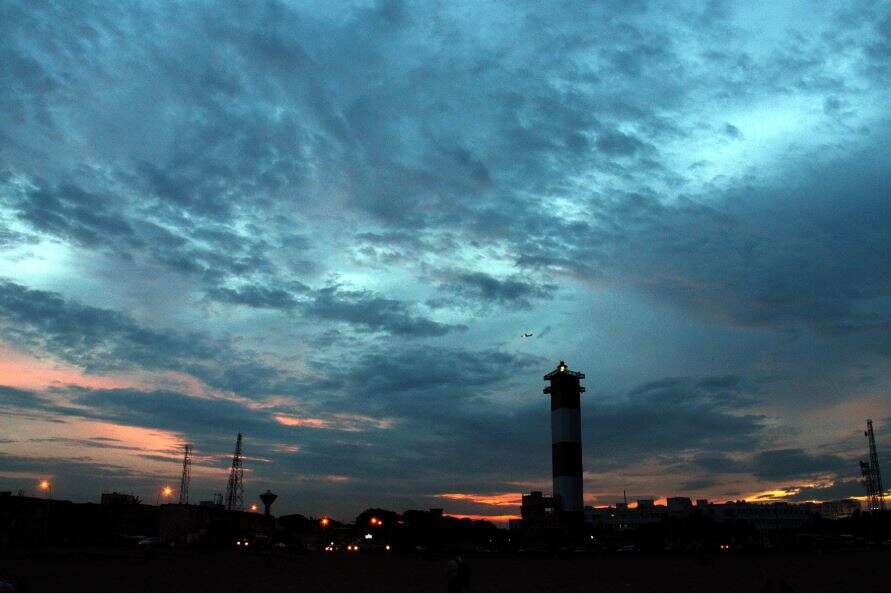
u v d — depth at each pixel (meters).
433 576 70.12
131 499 174.38
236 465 198.12
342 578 66.12
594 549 157.62
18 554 93.81
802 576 66.19
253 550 143.25
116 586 51.72
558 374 180.75
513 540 174.50
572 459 174.62
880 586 54.66
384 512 178.38
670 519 195.88
